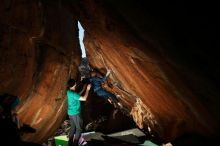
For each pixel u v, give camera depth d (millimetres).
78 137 6926
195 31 3029
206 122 5020
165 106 6207
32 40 6770
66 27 8742
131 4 3561
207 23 2783
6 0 5781
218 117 4469
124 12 3965
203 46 3113
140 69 5637
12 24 6008
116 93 9227
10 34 5969
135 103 8383
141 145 7145
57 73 8023
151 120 7496
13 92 6301
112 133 8883
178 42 3471
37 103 7359
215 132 5105
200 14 2758
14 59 6137
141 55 4984
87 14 5758
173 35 3418
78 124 6938
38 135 8117
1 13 5703
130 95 8219
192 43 3242
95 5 4832
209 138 5449
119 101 9555
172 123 6520
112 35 5344
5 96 4703
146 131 8148
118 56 6164
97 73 9352
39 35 6957
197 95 4402
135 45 4777
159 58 4449
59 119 9383
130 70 6250
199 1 2637
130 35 4566
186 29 3125
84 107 11945
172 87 5051
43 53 7230
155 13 3309
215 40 2881
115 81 8594
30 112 7211
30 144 5594
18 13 6141
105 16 4844
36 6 6754
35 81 7070
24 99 6770
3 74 5891
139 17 3703
